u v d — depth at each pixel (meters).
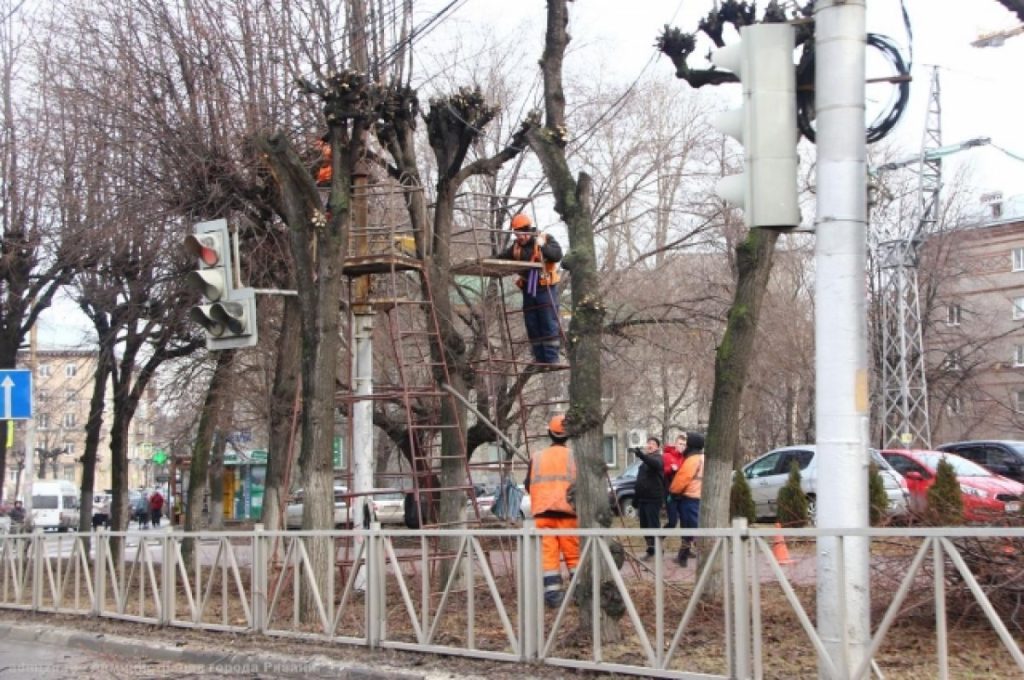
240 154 15.69
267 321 18.83
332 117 12.46
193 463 19.80
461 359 15.08
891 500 19.28
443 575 11.41
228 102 15.80
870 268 42.53
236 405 29.97
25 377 17.28
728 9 11.36
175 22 15.98
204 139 15.73
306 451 12.29
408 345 21.48
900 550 9.03
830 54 7.64
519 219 15.59
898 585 8.80
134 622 12.95
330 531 10.91
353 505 14.56
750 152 7.81
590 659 8.98
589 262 10.28
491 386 18.31
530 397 29.52
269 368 20.52
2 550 15.45
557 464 11.40
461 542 9.75
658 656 8.30
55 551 14.38
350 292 14.95
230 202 15.99
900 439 40.22
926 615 9.19
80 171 17.97
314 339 12.35
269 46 15.81
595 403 9.98
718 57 8.07
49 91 17.94
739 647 7.75
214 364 23.02
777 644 9.16
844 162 7.57
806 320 37.66
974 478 20.33
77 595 13.85
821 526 7.50
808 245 35.16
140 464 83.56
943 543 6.93
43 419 69.88
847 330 7.47
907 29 8.50
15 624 13.62
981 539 8.84
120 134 16.33
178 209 15.98
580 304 10.16
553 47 10.87
